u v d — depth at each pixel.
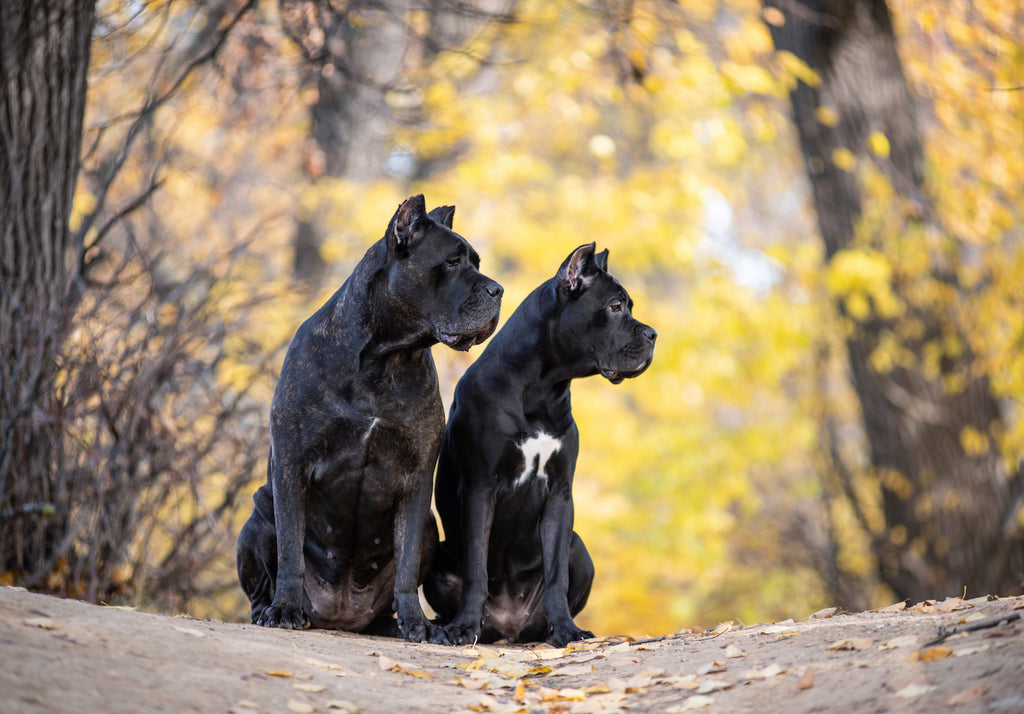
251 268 12.43
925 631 4.58
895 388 12.71
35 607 4.70
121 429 8.23
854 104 13.30
